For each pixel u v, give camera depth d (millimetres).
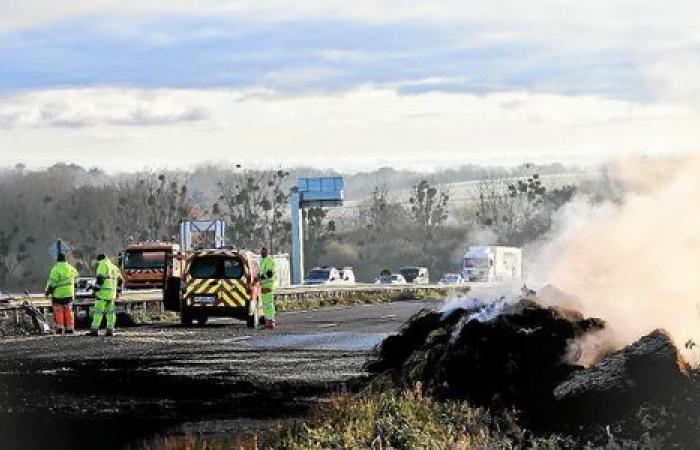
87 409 22312
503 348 19812
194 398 23781
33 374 28562
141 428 19844
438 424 17219
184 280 49094
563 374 19641
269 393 24375
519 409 18391
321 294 86188
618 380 17609
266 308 47875
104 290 43156
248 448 15891
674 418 16297
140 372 28906
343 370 28578
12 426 20172
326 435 16219
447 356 20062
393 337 25906
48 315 50875
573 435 17188
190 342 39062
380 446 15336
